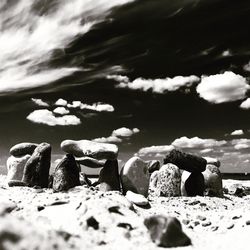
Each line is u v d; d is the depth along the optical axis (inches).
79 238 175.5
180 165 443.8
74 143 378.3
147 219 203.8
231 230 245.9
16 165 442.3
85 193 314.3
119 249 174.2
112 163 387.2
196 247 196.4
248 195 540.1
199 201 374.6
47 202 254.4
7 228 119.2
